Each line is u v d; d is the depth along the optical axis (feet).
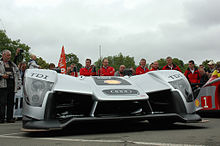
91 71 21.68
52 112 10.39
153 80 12.60
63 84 11.09
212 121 15.06
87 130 11.76
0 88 18.35
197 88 19.65
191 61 24.66
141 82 12.48
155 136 9.16
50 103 10.44
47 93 10.55
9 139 9.62
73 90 10.58
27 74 11.35
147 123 14.65
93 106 10.30
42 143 8.43
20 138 9.86
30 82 10.93
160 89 11.60
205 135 9.13
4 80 18.40
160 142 7.83
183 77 12.43
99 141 8.36
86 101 11.21
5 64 18.79
